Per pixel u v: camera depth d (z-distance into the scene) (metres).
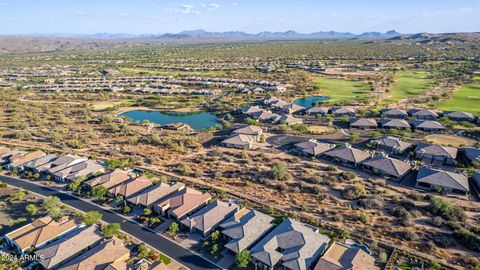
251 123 149.12
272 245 62.31
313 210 78.00
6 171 103.56
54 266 59.34
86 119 158.38
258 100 195.88
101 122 155.50
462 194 83.75
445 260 60.62
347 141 124.31
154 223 73.88
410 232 67.25
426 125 133.25
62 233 69.25
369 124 138.62
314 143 114.25
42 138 133.75
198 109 182.12
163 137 131.25
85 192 87.88
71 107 187.00
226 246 63.38
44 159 106.31
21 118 162.38
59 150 119.75
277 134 135.12
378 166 96.38
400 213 74.19
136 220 75.56
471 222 72.06
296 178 94.56
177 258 62.47
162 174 99.56
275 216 75.62
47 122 155.12
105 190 85.38
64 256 61.12
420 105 171.00
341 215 75.50
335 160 106.06
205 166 104.19
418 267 59.03
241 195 85.88
